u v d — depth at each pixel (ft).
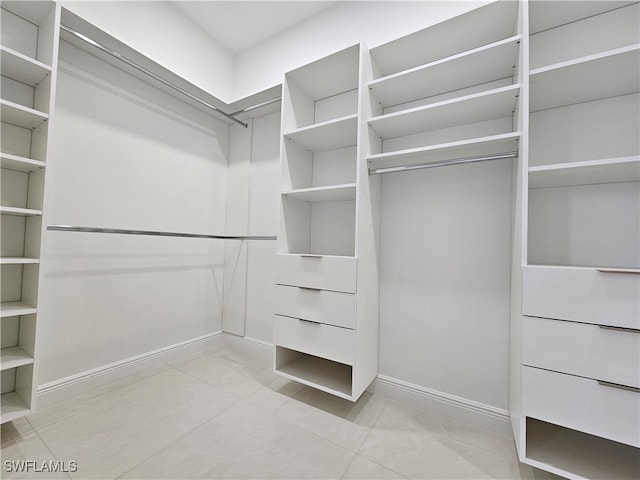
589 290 3.06
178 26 6.63
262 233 7.48
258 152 7.67
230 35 7.40
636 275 2.87
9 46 4.35
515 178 4.31
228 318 8.01
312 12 6.61
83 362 5.37
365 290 4.99
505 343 4.60
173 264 6.94
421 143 5.42
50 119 4.24
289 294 5.37
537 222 4.37
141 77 6.23
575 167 3.33
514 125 4.47
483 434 4.49
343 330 4.73
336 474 3.64
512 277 4.40
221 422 4.63
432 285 5.22
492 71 4.62
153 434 4.28
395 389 5.44
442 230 5.17
